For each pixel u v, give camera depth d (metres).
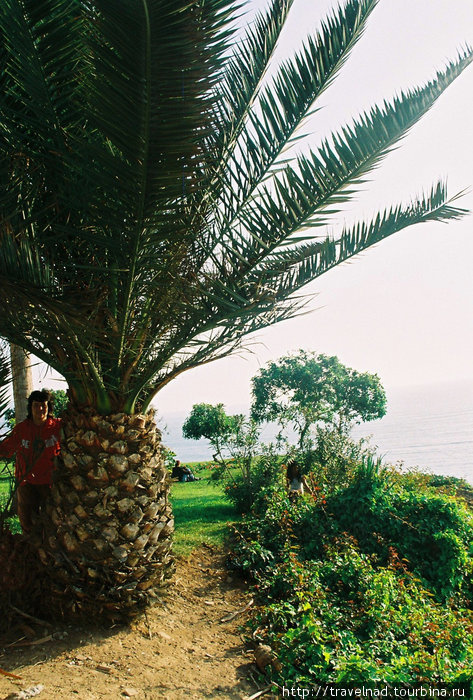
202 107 3.08
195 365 5.04
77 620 4.35
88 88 3.19
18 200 3.99
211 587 6.02
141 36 2.71
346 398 22.22
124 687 3.53
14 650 3.86
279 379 21.69
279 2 4.82
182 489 17.59
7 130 4.02
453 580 7.22
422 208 5.12
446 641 4.48
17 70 3.77
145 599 4.62
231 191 4.63
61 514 4.44
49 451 4.96
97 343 4.58
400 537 7.65
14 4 3.42
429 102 4.49
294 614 4.77
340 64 4.46
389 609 5.04
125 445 4.57
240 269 4.77
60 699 3.25
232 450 12.27
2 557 4.34
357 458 12.43
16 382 7.17
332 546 7.04
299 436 13.86
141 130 3.14
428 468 16.28
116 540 4.45
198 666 4.05
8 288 3.35
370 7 4.36
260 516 8.76
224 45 2.97
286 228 4.45
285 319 4.88
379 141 4.39
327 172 4.38
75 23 3.64
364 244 5.14
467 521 7.81
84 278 4.50
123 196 3.58
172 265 4.33
